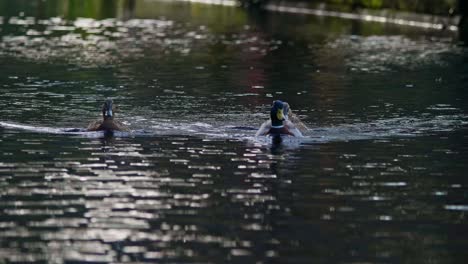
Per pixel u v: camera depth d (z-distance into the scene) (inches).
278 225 837.8
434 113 1448.1
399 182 1003.9
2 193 923.4
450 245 791.1
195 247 773.9
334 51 2452.0
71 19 3393.2
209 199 919.7
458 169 1067.9
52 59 2106.3
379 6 3693.4
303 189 965.8
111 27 3095.5
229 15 3828.7
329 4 3998.5
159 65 2049.7
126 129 1253.7
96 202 898.1
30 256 742.5
